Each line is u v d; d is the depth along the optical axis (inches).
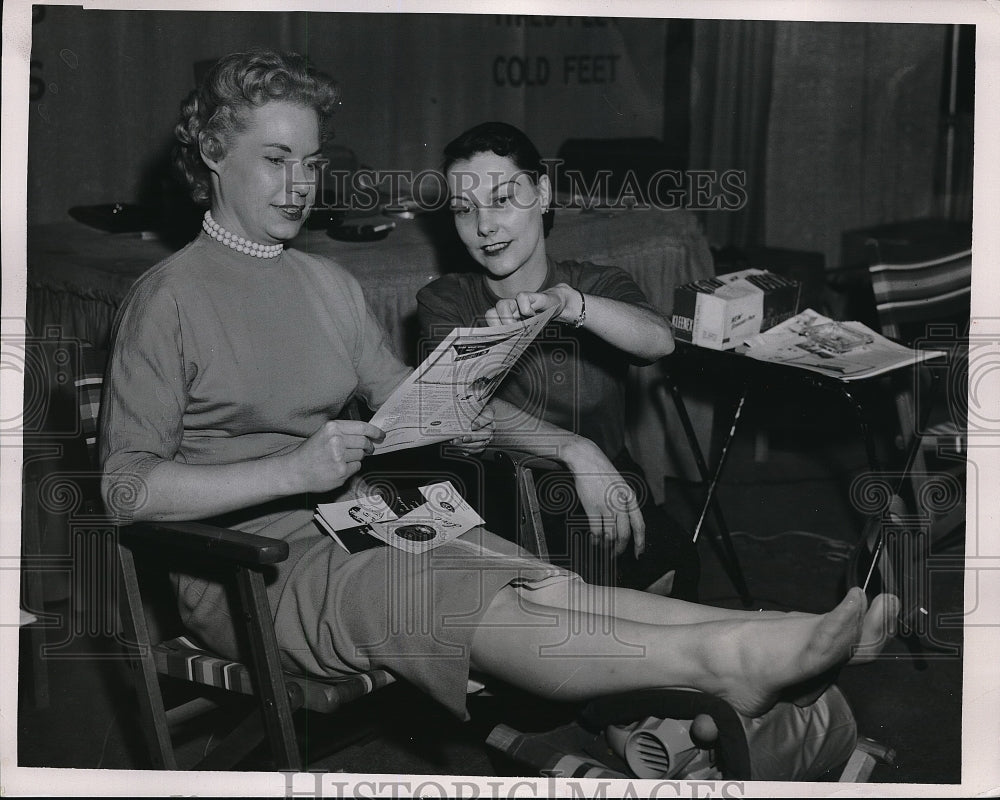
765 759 62.4
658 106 185.9
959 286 104.3
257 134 67.7
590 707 61.6
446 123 180.7
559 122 187.5
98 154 145.1
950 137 184.1
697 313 103.7
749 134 185.2
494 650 62.7
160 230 117.6
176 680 90.3
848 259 181.0
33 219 142.6
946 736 82.3
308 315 73.2
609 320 79.7
